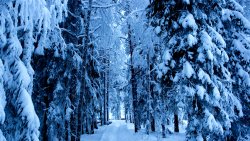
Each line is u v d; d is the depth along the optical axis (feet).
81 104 43.21
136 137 64.54
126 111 151.74
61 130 38.50
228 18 38.81
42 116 37.81
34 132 17.85
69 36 43.14
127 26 68.28
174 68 34.55
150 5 37.96
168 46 34.27
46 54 36.32
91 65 55.06
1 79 15.52
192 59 32.35
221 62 33.45
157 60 58.18
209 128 29.09
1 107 14.75
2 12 16.17
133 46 71.92
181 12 33.01
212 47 30.22
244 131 40.16
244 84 39.55
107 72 122.42
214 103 31.37
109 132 82.17
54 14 19.99
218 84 32.14
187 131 31.99
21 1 16.63
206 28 32.68
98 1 49.39
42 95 37.99
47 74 37.83
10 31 17.07
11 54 16.97
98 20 51.70
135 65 70.44
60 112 38.09
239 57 40.57
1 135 15.34
